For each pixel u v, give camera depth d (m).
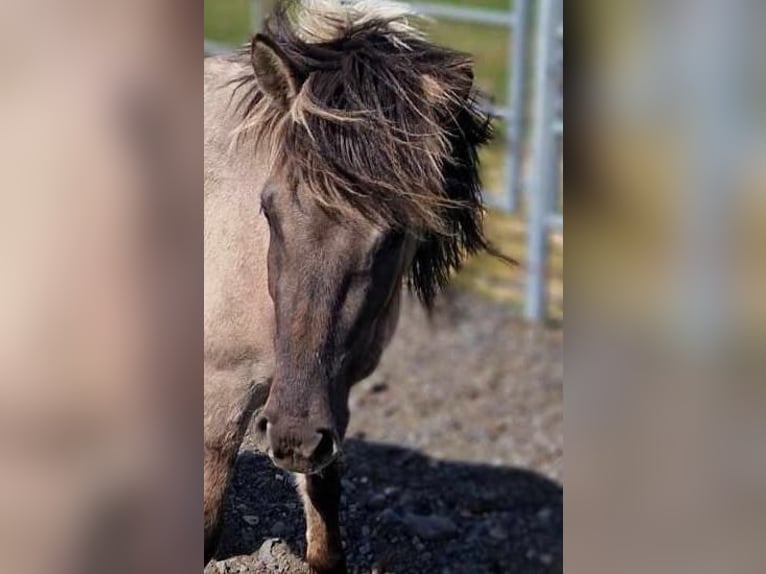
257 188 2.17
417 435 4.02
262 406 2.26
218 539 2.23
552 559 3.36
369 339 2.09
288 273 1.93
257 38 1.99
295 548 2.42
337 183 1.91
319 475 2.38
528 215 5.30
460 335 4.89
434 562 3.16
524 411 4.29
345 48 2.07
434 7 5.36
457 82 2.12
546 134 4.96
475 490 3.68
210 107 2.28
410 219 1.95
